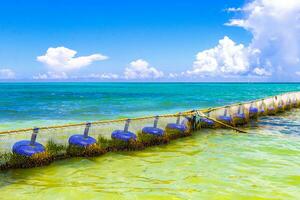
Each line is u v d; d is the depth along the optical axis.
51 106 50.62
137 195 10.27
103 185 11.20
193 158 15.11
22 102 60.53
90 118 33.69
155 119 18.34
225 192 10.62
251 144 18.48
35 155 12.88
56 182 11.41
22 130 12.98
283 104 37.50
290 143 18.86
